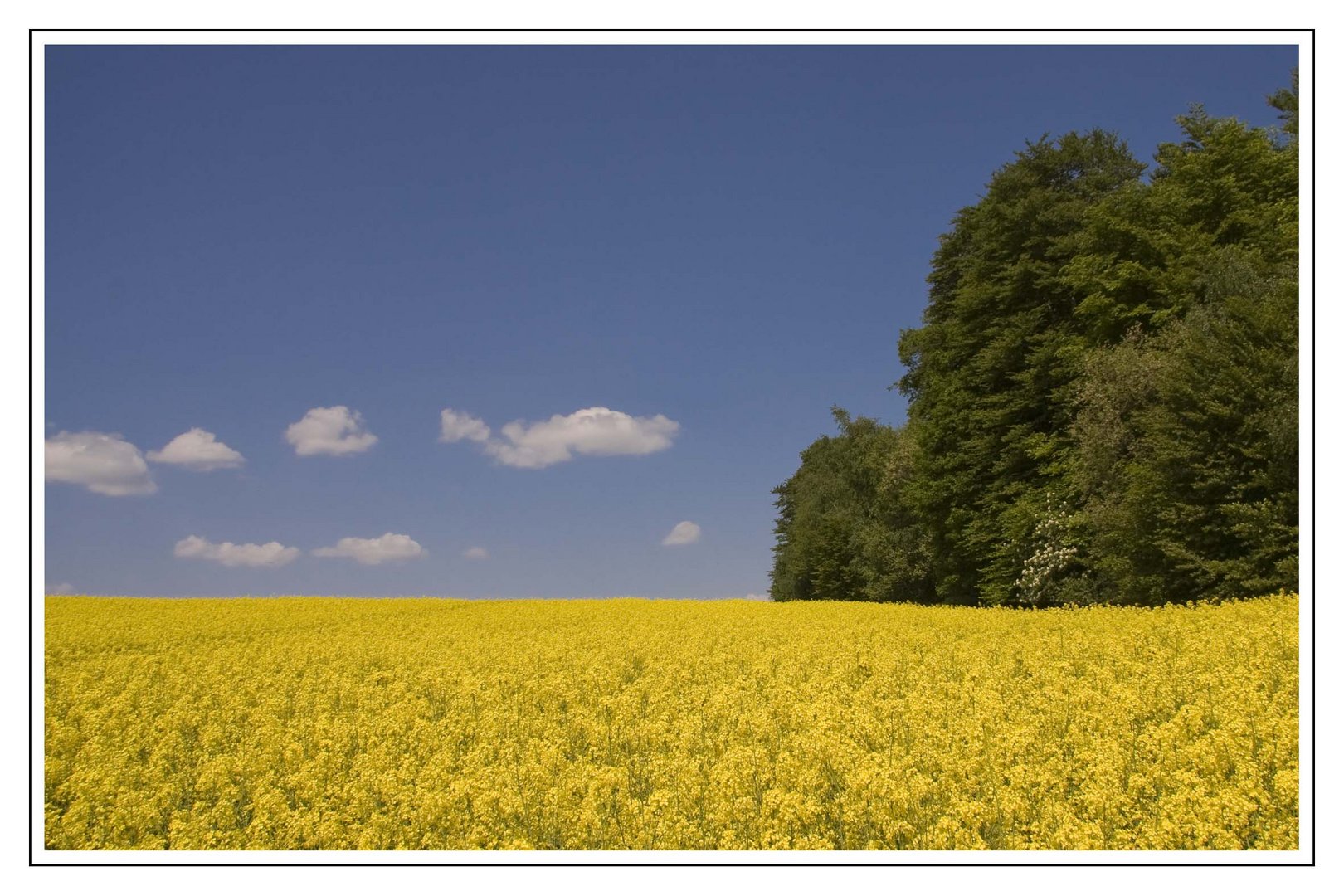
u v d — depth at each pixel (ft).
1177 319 104.12
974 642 61.16
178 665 61.62
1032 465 118.83
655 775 31.42
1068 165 129.18
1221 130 114.42
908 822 26.61
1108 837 25.86
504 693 48.88
